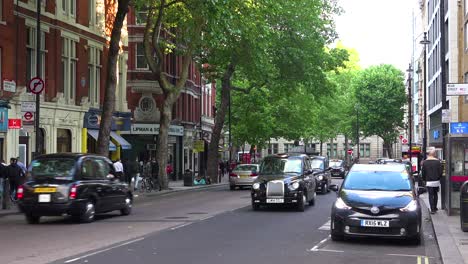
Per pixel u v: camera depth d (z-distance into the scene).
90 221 16.22
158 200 25.83
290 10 38.56
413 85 95.75
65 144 31.66
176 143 49.34
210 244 11.78
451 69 46.81
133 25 43.72
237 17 28.69
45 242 12.19
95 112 34.22
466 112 41.84
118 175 18.30
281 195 18.89
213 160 43.41
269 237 12.88
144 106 44.72
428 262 9.87
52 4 30.19
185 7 32.16
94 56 34.91
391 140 81.38
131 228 14.66
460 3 44.41
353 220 11.62
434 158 17.59
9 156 25.92
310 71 41.56
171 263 9.57
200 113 56.91
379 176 12.89
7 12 26.25
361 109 80.62
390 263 9.73
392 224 11.43
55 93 30.38
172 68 47.47
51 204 15.48
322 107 71.12
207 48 39.16
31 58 28.80
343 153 113.31
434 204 17.52
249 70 38.69
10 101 26.34
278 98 45.44
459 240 11.88
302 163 20.41
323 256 10.34
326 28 42.94
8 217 18.06
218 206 21.61
